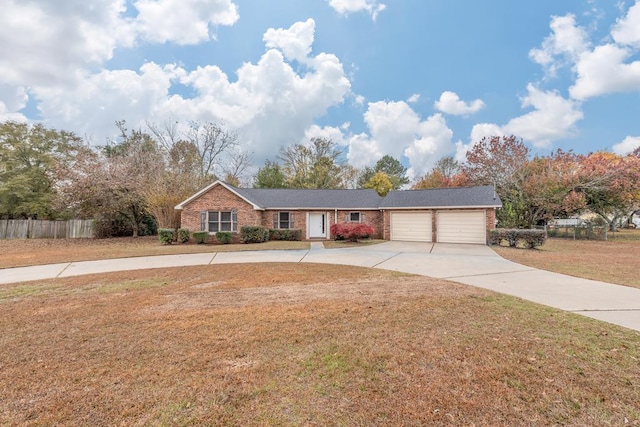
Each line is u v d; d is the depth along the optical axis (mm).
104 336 4051
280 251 13617
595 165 20609
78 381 2953
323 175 34625
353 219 20141
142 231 23172
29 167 22312
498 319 4488
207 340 3883
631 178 19531
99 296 6148
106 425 2330
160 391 2773
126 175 20156
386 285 6828
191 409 2516
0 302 5746
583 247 14594
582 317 4535
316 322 4477
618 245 15617
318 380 2932
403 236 18562
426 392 2701
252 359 3371
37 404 2598
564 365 3135
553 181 20734
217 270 9000
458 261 10227
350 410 2479
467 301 5441
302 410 2490
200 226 18312
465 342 3719
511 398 2602
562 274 7898
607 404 2512
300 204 20172
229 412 2471
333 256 11773
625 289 6270
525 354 3383
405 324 4348
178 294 6234
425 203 17906
